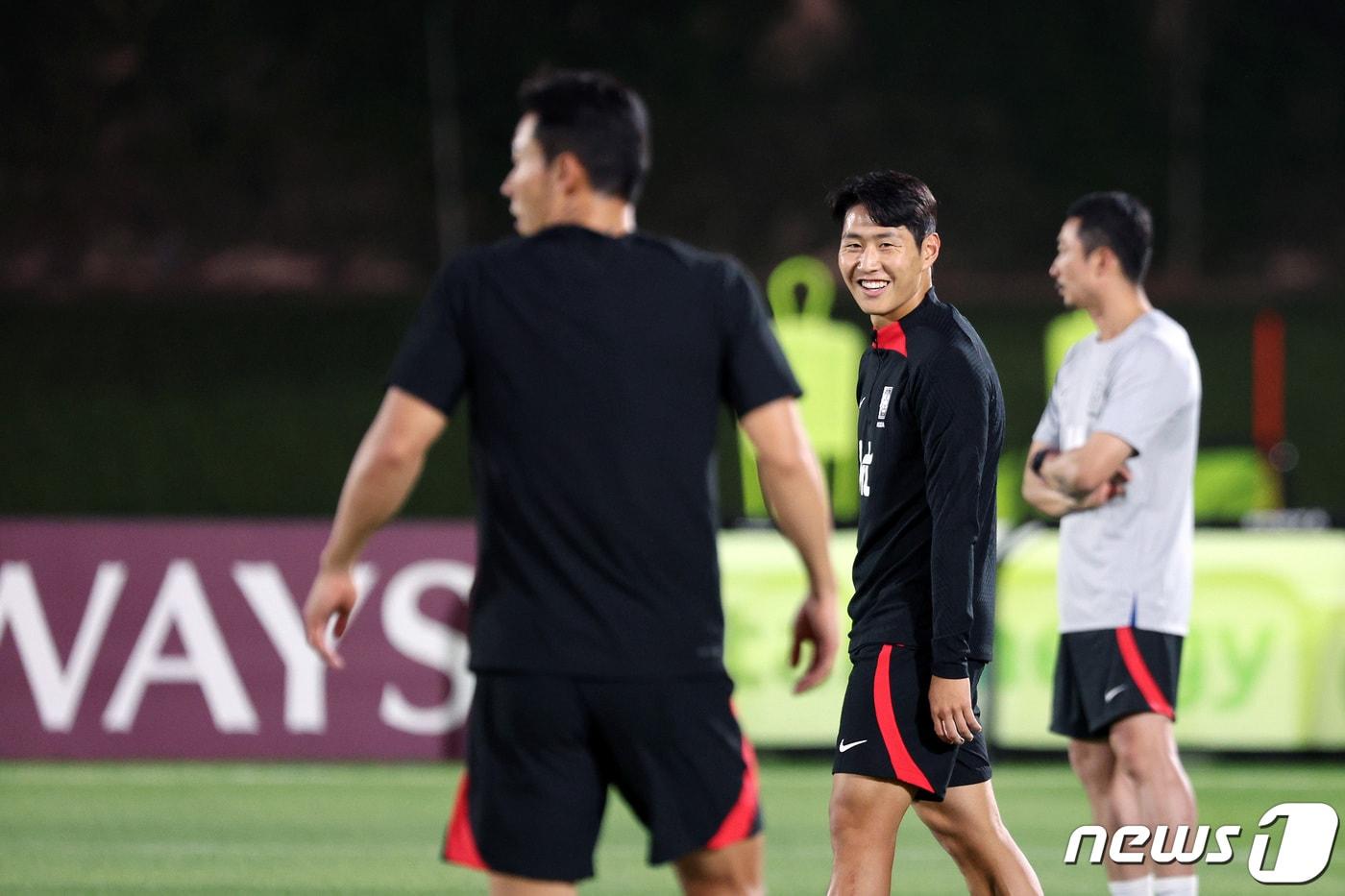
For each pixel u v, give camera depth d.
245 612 27.83
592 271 10.56
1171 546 15.50
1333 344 71.38
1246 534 27.25
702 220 77.44
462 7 77.12
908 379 12.25
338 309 76.75
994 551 12.35
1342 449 64.25
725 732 10.55
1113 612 15.38
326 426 68.56
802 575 27.73
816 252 76.81
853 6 77.38
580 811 10.37
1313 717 26.95
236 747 27.58
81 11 76.44
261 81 77.25
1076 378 16.20
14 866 20.80
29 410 70.00
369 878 20.28
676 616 10.41
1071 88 76.88
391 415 10.54
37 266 77.00
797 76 77.62
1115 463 15.25
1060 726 16.03
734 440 64.31
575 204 10.84
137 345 75.31
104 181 77.12
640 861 21.20
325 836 22.52
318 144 77.50
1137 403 15.33
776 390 10.77
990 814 12.98
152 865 20.84
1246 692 27.05
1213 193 76.56
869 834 12.49
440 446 63.09
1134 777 15.32
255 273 77.31
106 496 62.44
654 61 77.56
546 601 10.34
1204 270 76.44
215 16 76.88
